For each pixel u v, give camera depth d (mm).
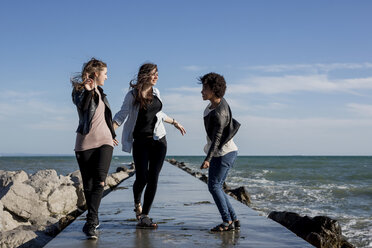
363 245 7836
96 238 4086
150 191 4609
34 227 5902
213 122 4133
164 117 4801
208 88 4098
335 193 16219
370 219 10336
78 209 8289
